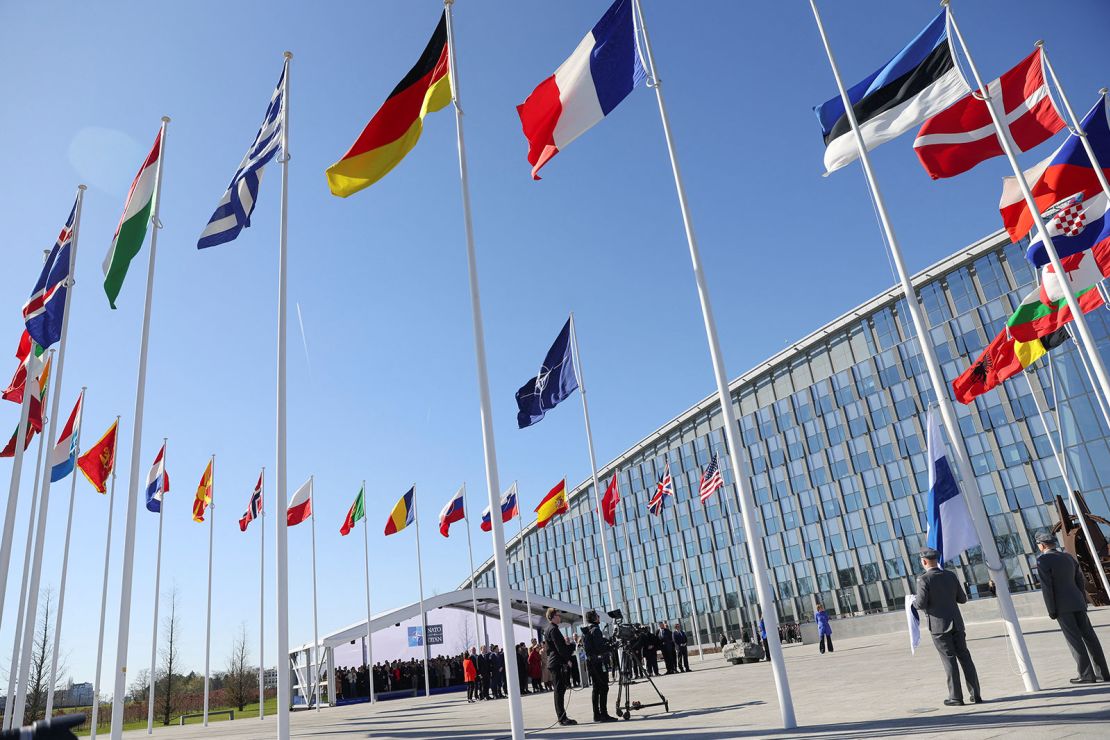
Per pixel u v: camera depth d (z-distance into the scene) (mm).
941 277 67438
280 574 10758
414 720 19391
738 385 86562
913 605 9633
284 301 12281
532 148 12180
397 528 39844
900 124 12234
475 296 10180
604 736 9953
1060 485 57344
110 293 14750
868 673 14984
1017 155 12328
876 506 70938
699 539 89938
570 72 12180
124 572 13062
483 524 39906
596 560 105438
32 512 19922
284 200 13039
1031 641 17688
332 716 28125
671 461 95875
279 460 11273
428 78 12125
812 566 75938
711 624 86750
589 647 13031
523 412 20859
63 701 61938
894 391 70750
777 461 81438
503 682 28641
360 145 11953
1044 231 11211
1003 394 62062
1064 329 21078
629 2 11898
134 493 13312
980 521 9391
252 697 74125
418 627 47406
